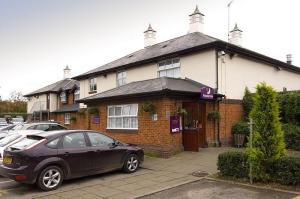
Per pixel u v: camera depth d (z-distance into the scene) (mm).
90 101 18266
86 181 9562
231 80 16859
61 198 7824
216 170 10359
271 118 8430
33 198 7820
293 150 14016
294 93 15648
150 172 10695
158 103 13844
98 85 25344
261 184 8375
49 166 8570
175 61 18125
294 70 22953
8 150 8648
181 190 8242
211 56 16141
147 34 25156
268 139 8344
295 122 15367
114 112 16766
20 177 8125
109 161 10070
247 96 17344
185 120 14562
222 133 16125
